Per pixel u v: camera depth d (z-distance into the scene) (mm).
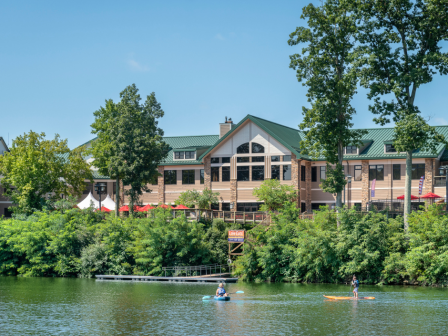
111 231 62125
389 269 49500
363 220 51094
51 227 64312
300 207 72250
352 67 53344
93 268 61125
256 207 73312
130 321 33500
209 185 76000
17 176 70938
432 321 33156
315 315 35375
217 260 59562
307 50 57688
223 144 75688
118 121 66875
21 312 36719
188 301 41594
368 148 72625
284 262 54812
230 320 33719
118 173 66125
